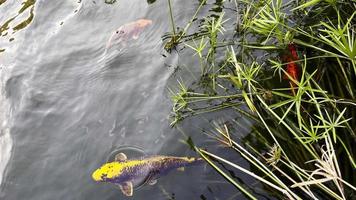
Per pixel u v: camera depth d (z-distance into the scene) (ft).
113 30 7.23
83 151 5.50
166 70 6.16
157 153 5.15
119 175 4.91
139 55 6.57
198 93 5.62
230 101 5.41
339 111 4.71
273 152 4.54
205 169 4.78
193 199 4.57
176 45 6.45
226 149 4.92
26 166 5.55
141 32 6.89
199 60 6.09
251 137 4.95
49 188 5.20
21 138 5.95
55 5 8.21
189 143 5.12
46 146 5.74
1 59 7.40
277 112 5.05
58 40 7.41
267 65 5.61
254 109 4.91
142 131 5.49
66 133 5.82
